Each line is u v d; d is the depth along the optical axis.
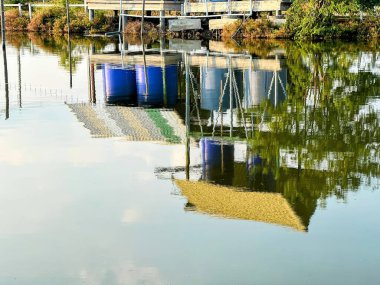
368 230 5.25
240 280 4.43
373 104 10.63
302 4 23.27
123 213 5.75
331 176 6.74
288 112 10.24
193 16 24.16
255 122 9.62
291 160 7.38
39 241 5.15
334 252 4.84
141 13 27.05
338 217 5.55
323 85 12.66
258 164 7.23
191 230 5.32
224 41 23.41
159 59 17.98
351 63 15.82
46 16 29.94
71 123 9.60
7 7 32.59
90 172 7.05
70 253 4.92
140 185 6.56
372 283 4.35
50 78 14.41
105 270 4.62
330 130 8.84
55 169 7.16
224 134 8.87
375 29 23.03
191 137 8.74
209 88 13.13
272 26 23.94
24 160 7.53
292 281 4.40
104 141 8.48
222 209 5.80
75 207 5.93
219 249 4.93
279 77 13.65
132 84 13.82
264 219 5.52
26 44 23.12
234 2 23.73
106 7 27.28
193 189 6.33
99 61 17.64
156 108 11.09
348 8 22.62
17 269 4.66
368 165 7.13
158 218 5.61
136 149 8.05
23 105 11.09
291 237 5.14
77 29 28.52
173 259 4.77
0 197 6.23
